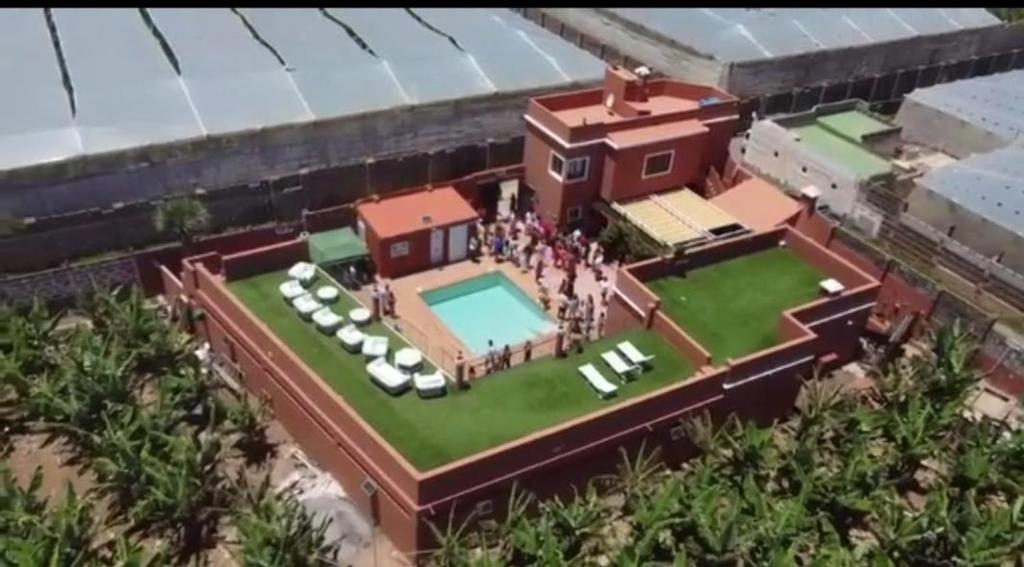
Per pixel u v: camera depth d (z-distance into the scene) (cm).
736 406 3441
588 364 3388
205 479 3061
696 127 4628
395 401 3186
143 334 3616
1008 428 3447
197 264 3738
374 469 2916
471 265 4478
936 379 3553
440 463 2898
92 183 4025
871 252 4222
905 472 3319
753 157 5031
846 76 6134
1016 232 4078
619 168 4475
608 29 6406
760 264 4009
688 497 2969
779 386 3512
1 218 3878
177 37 5144
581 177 4534
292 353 3244
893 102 6425
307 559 2753
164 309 3988
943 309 3975
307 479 3222
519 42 5525
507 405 3192
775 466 3167
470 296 4300
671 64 5959
